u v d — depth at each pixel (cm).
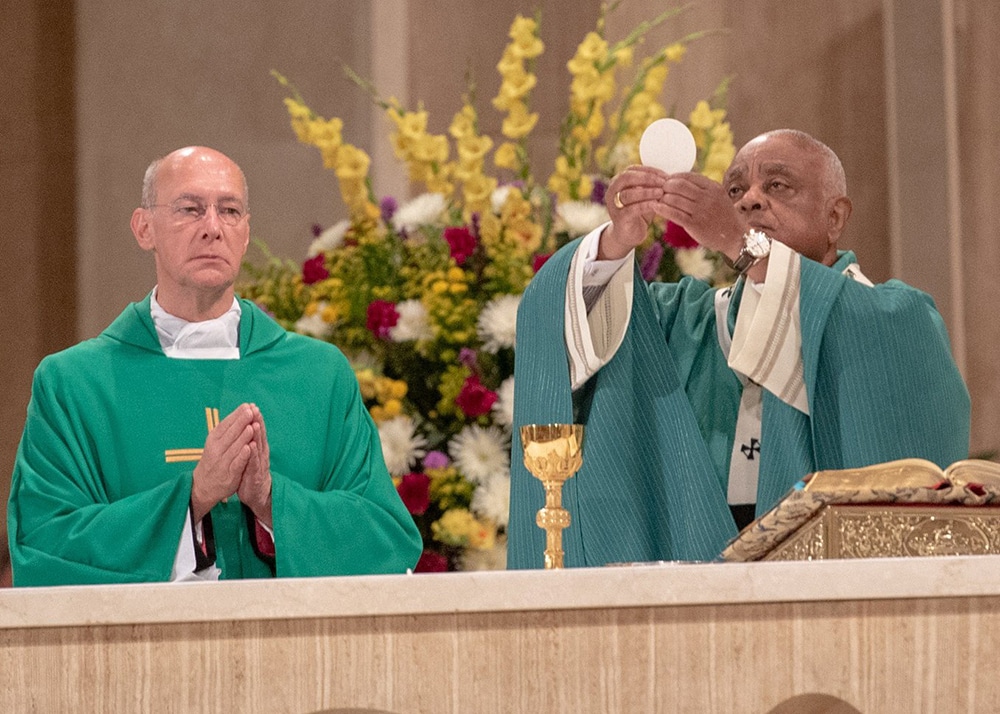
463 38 2522
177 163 1387
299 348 1437
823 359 1228
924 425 1216
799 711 789
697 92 2436
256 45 2538
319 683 750
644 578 737
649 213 1227
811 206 1345
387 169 2480
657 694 737
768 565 734
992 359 2272
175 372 1380
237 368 1395
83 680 759
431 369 1730
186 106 2525
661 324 1366
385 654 749
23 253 2488
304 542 1259
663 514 1267
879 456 1199
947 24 2347
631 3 2464
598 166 1991
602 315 1295
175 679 755
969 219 2319
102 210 2505
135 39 2533
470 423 1684
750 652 735
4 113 2509
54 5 2531
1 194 2495
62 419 1327
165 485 1236
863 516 842
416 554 1344
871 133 2391
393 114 1919
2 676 761
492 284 1727
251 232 2491
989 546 841
